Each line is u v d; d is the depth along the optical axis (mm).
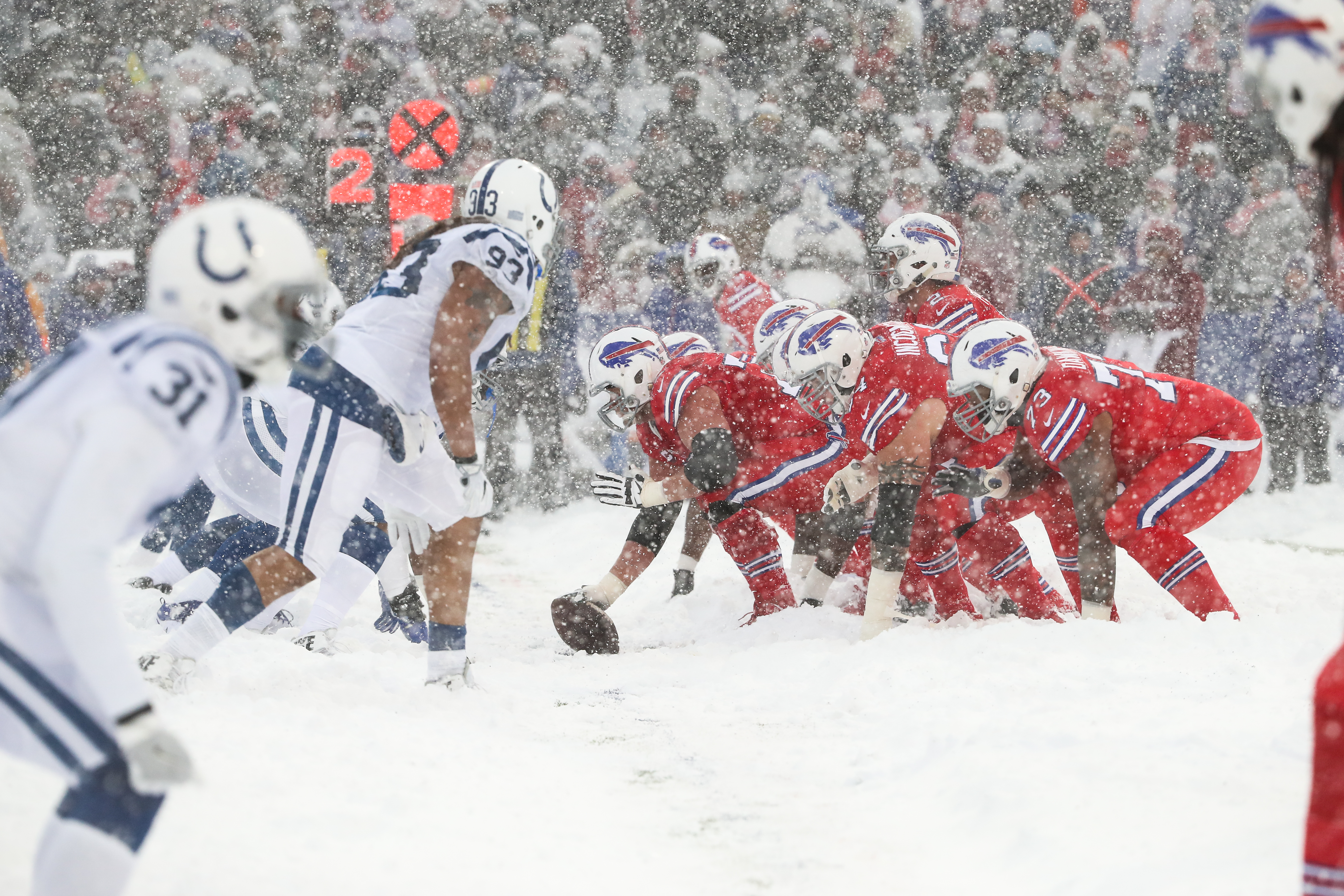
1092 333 30844
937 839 9516
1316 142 6516
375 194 30750
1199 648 15258
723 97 31781
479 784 10258
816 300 29828
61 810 6027
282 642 14758
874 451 17797
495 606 23469
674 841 9562
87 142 31328
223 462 17344
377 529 16484
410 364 13320
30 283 30859
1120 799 9219
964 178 30406
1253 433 17797
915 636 16375
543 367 31328
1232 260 31250
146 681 11734
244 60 33344
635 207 31297
